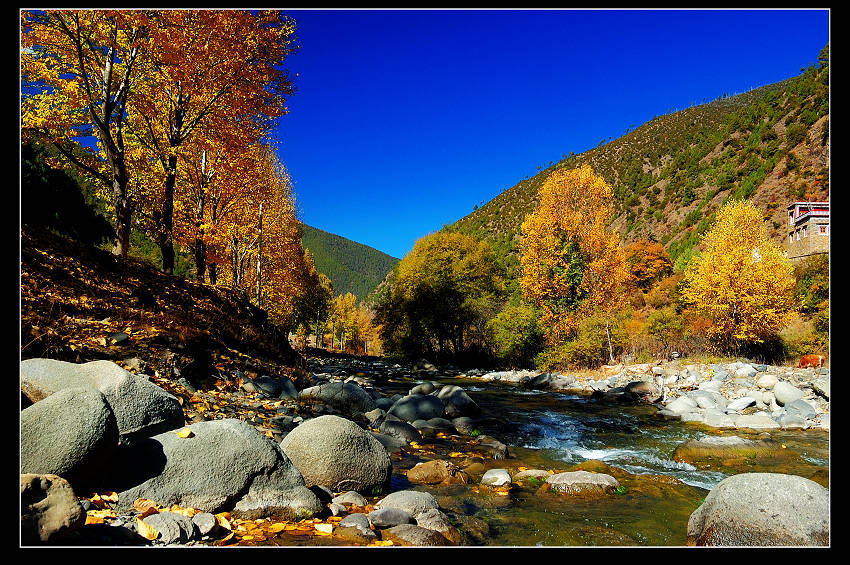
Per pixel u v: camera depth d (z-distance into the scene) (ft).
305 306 139.33
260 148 56.54
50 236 31.65
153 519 9.66
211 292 43.42
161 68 39.65
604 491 16.24
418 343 107.65
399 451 21.34
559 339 75.10
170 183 43.09
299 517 11.85
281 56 41.68
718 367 51.26
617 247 82.53
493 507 14.64
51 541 7.78
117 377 12.64
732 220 66.74
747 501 11.66
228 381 25.50
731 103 430.20
